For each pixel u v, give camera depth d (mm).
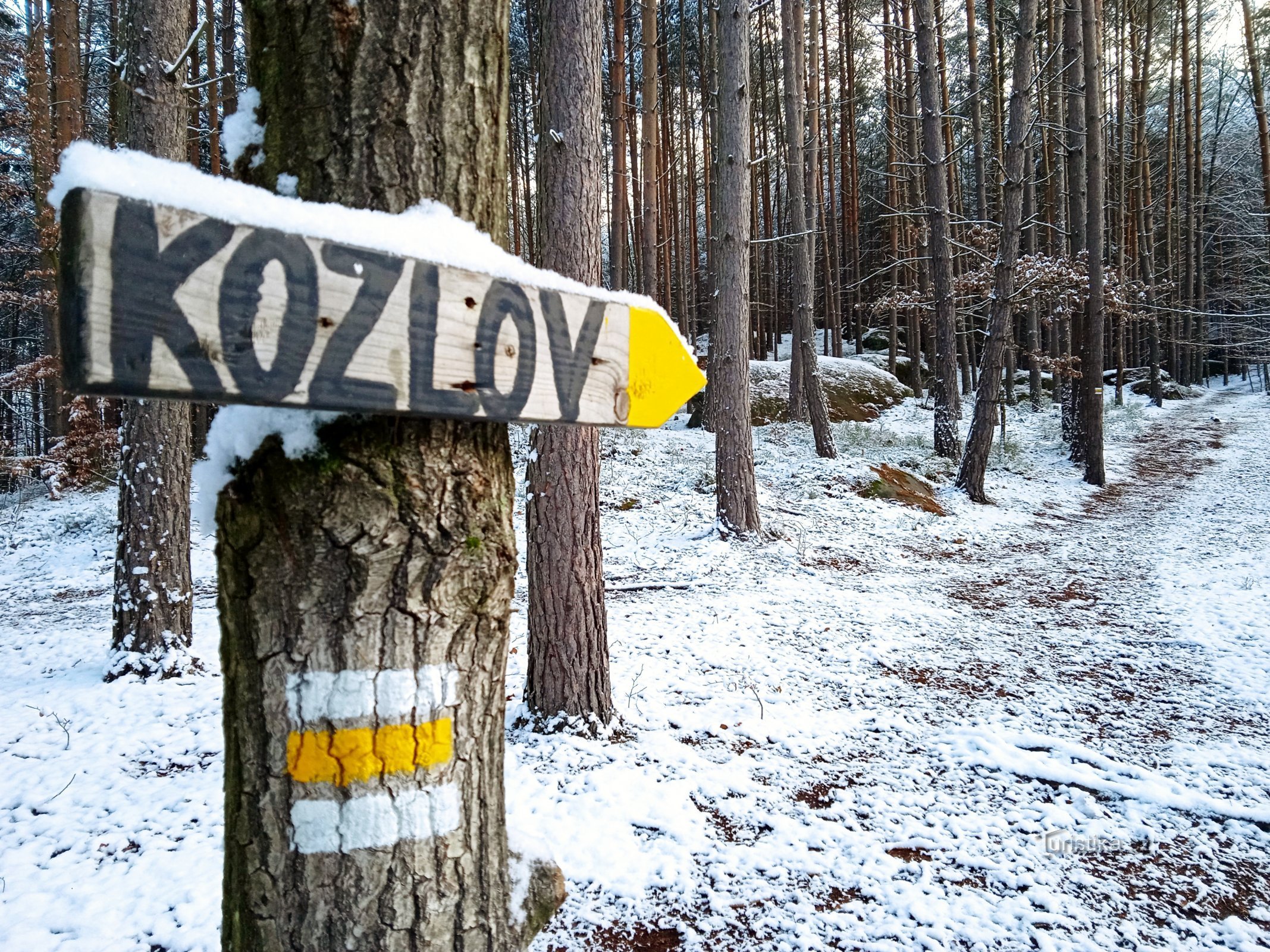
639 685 4609
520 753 3736
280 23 1043
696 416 15352
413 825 1031
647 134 12953
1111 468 13656
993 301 11234
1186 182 26500
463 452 1070
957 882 2877
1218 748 3969
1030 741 4016
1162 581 7191
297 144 1022
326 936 1001
